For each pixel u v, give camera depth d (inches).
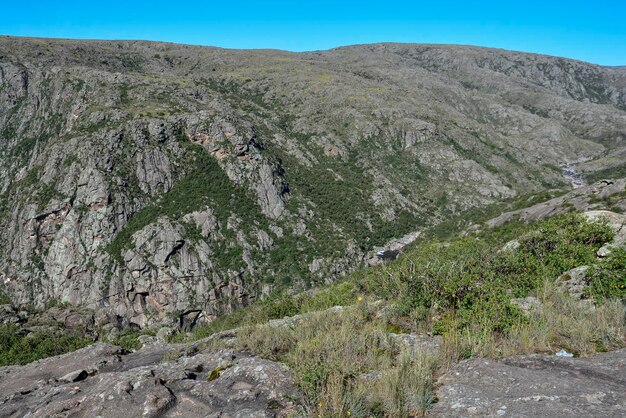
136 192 4010.8
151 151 4200.3
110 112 4451.3
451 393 261.1
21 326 2628.0
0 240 4092.0
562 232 609.0
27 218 3895.2
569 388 246.5
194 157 4411.9
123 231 3786.9
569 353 307.4
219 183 4276.6
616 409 218.4
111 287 3513.8
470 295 408.5
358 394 255.6
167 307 3499.0
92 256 3663.9
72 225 3747.5
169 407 282.8
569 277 478.3
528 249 603.8
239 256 3796.8
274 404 273.9
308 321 452.1
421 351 320.8
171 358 410.3
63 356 462.3
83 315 3282.5
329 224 4384.8
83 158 3978.8
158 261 3599.9
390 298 508.4
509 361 302.4
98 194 3791.8
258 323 526.9
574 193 2116.1
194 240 3772.1
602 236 573.3
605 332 325.7
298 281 3700.8
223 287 3636.8
